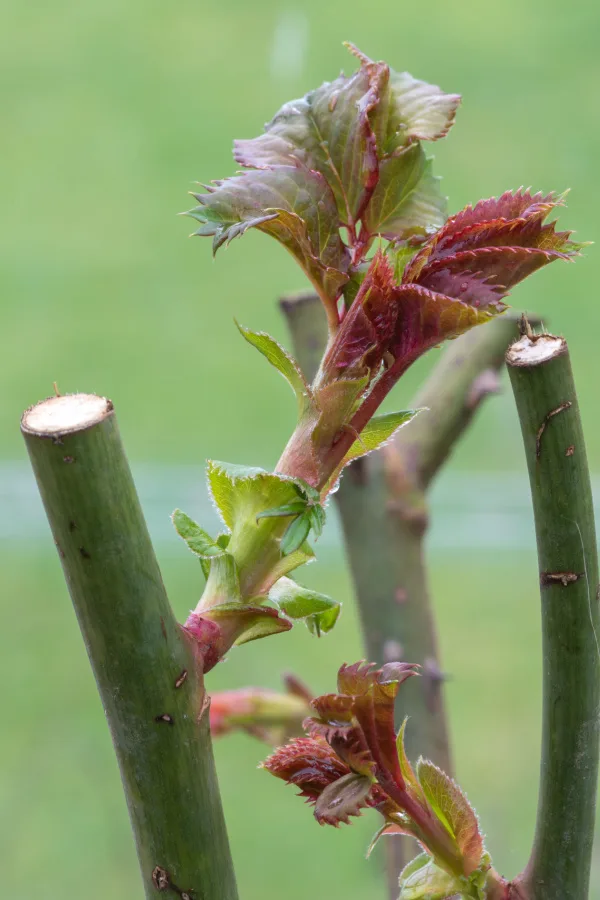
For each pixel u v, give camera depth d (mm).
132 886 1454
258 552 479
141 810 471
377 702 480
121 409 1930
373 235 496
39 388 1946
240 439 1891
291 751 490
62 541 459
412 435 637
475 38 2205
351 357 480
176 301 2047
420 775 490
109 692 466
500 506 1616
